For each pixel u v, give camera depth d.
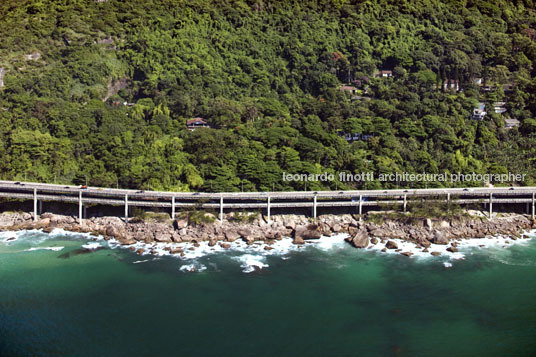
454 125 188.75
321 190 151.88
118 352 78.50
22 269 110.94
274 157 160.50
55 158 164.75
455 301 97.31
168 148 167.00
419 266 114.81
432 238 131.12
